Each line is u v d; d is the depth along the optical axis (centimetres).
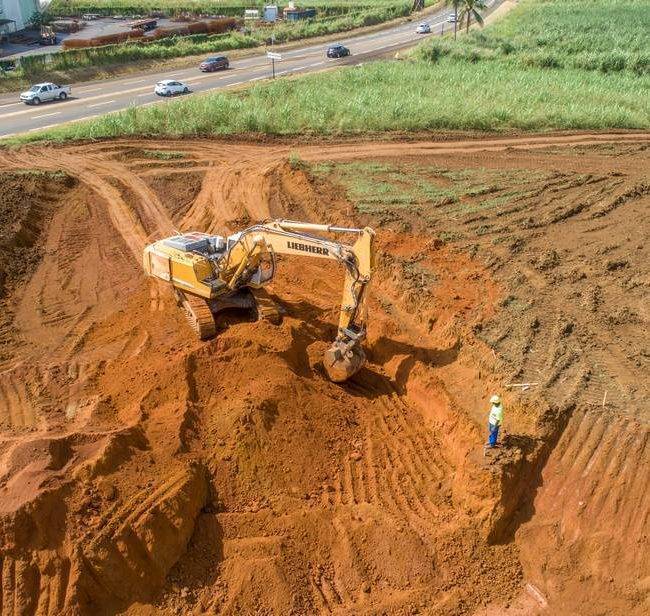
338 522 1141
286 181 2614
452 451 1290
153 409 1292
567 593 1070
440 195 2397
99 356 1540
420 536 1134
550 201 2356
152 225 2283
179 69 5300
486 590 1076
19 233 2091
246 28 6750
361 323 1423
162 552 1033
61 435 1178
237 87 4475
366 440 1317
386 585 1074
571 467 1200
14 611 933
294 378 1354
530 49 5269
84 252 2094
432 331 1625
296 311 1697
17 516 972
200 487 1139
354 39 6794
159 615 988
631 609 1047
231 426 1232
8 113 3828
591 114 3453
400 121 3344
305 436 1265
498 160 2853
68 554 980
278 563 1063
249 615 1009
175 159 2894
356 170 2678
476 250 1956
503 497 1135
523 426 1277
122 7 7825
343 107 3494
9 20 5872
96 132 3188
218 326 1554
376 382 1484
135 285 1892
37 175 2544
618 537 1114
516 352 1464
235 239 1525
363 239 1295
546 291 1736
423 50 5125
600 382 1370
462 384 1429
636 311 1650
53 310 1758
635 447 1198
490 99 3759
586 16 7138
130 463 1123
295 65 5366
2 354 1548
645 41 5522
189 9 7906
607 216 2250
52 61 4778
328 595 1054
